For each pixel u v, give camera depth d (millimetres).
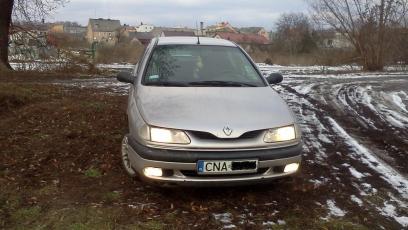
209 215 4098
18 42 16594
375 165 5719
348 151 6289
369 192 4805
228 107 4441
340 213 4258
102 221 3898
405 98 10781
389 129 7590
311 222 4035
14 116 7613
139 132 4227
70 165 5281
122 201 4324
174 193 4539
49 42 16984
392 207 4457
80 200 4320
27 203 4219
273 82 5676
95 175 4965
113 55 23859
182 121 4133
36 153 5668
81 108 8141
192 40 6008
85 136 6430
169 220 3969
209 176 4082
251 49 50656
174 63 5430
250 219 4051
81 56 17406
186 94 4730
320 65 26875
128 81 5605
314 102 9977
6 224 3816
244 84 5203
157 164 4066
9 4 15602
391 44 22250
